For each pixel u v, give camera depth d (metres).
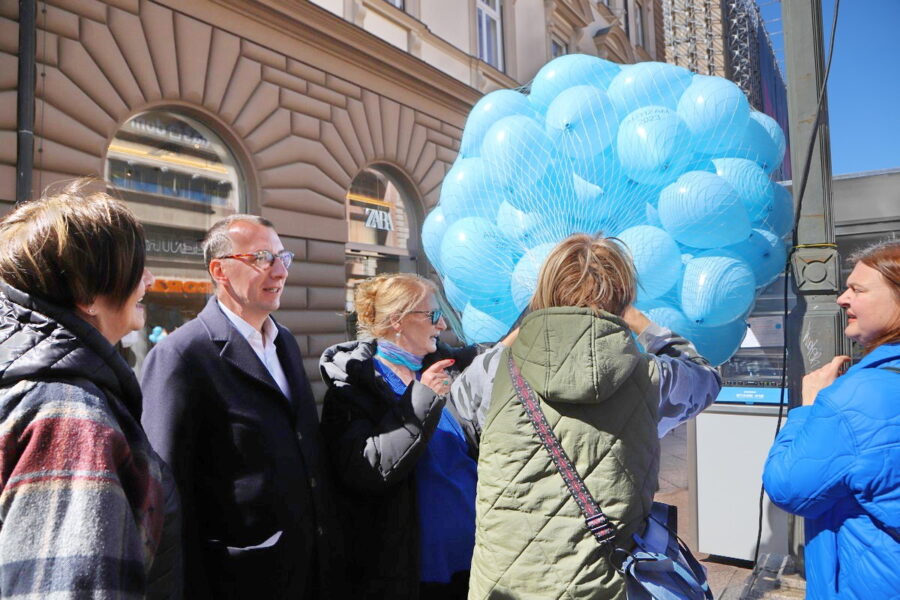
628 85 2.54
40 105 4.51
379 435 1.67
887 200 3.01
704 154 2.43
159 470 0.85
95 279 0.84
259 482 1.52
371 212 7.87
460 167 2.76
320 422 1.84
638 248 2.22
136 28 5.09
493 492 1.17
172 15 5.36
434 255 3.16
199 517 1.53
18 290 0.80
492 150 2.55
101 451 0.72
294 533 1.54
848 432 1.20
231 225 1.75
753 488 3.22
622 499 1.11
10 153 4.38
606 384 1.11
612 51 13.60
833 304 2.33
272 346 1.77
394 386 1.88
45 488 0.68
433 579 1.74
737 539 3.25
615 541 1.09
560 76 2.77
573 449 1.13
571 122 2.42
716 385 1.38
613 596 1.07
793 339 2.41
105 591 0.65
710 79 2.46
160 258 5.59
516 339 1.26
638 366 1.21
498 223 2.61
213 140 6.01
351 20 7.12
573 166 2.47
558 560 1.08
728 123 2.34
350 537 1.76
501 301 2.68
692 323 2.33
